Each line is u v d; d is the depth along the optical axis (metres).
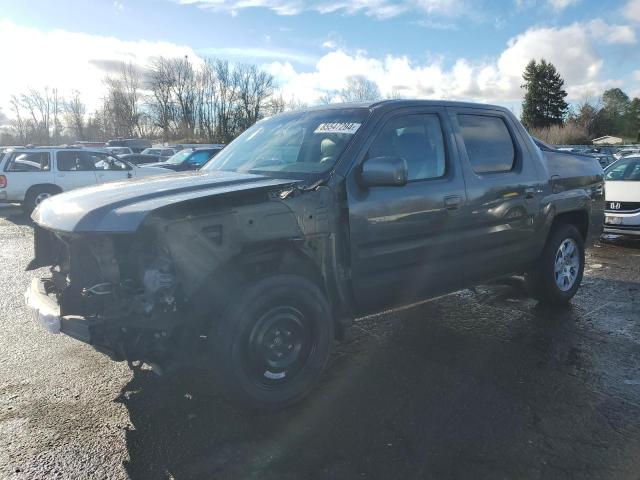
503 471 2.76
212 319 3.18
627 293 6.21
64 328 3.05
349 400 3.56
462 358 4.27
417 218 3.86
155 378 3.88
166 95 71.00
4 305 5.69
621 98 89.31
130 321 2.90
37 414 3.38
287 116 4.58
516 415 3.34
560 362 4.18
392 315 5.39
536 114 76.06
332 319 3.59
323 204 3.44
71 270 3.12
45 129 77.12
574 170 5.48
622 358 4.25
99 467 2.82
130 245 2.97
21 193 13.40
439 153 4.17
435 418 3.31
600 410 3.41
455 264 4.25
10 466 2.82
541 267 5.30
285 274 3.31
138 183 3.57
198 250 2.98
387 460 2.87
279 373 3.35
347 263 3.58
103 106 74.50
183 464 2.85
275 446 3.02
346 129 3.81
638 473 2.75
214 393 3.66
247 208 3.13
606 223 9.30
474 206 4.27
